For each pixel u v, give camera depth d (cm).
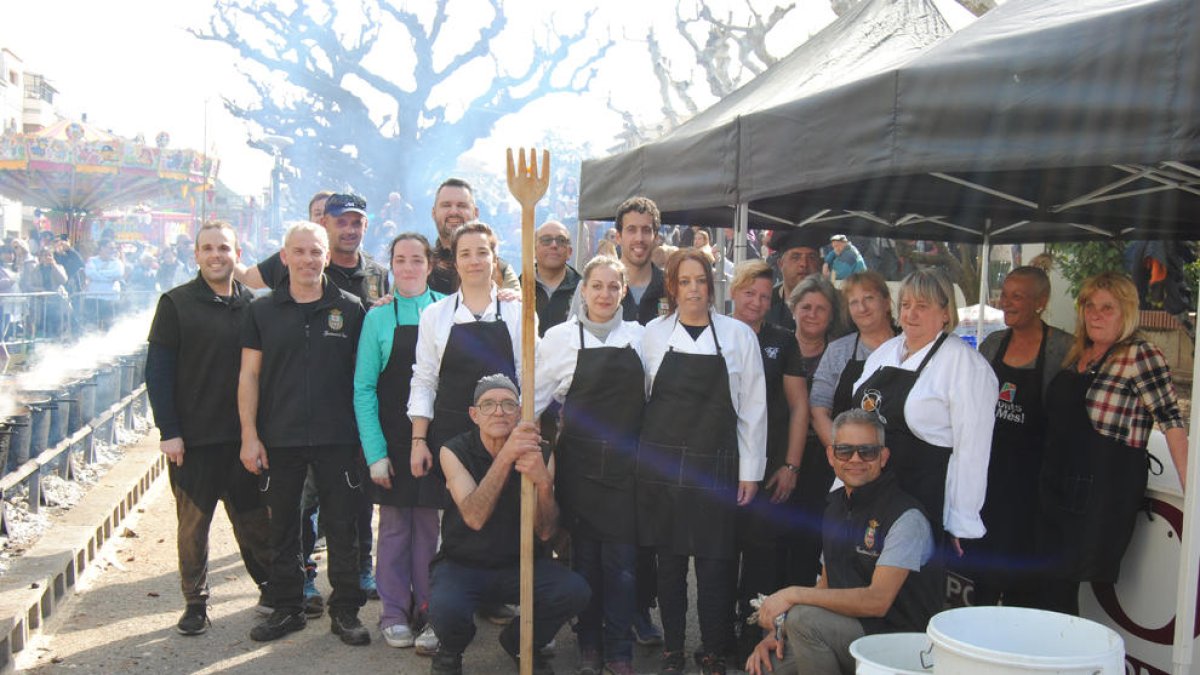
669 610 456
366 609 569
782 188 496
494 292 498
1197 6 304
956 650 318
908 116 407
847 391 464
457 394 478
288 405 491
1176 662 348
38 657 486
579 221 776
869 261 1220
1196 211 616
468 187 578
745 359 451
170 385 500
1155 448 418
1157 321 1099
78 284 2164
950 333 413
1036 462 452
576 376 457
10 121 4350
